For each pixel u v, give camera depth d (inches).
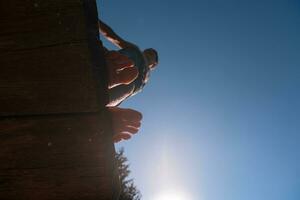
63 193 59.2
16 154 57.9
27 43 57.6
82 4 57.4
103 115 61.0
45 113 58.9
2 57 57.3
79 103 59.3
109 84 80.0
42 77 58.1
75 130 59.7
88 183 59.9
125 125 96.7
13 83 57.7
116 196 63.9
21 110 58.1
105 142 60.4
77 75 58.7
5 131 58.0
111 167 60.5
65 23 57.7
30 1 57.2
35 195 58.3
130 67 81.1
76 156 59.6
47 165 58.7
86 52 58.2
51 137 59.1
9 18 57.3
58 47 58.0
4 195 57.3
